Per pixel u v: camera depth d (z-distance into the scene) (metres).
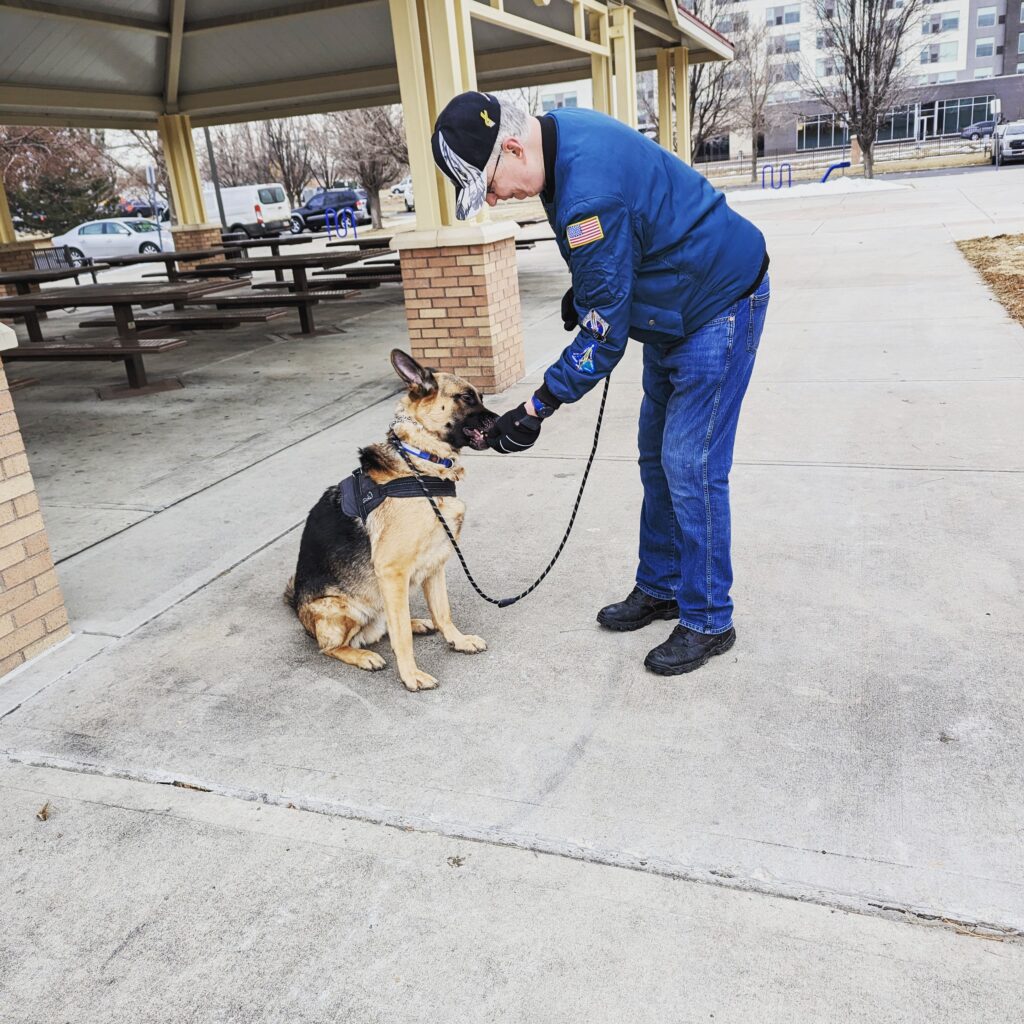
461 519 3.06
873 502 4.21
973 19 67.44
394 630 2.96
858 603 3.31
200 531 4.59
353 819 2.40
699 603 2.97
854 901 1.99
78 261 16.95
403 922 2.04
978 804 2.25
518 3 11.27
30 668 3.32
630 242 2.52
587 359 2.64
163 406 7.36
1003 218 14.38
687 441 2.81
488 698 2.93
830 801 2.30
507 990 1.84
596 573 3.75
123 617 3.70
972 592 3.31
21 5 10.32
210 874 2.24
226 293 11.59
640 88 45.44
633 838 2.24
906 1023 1.70
